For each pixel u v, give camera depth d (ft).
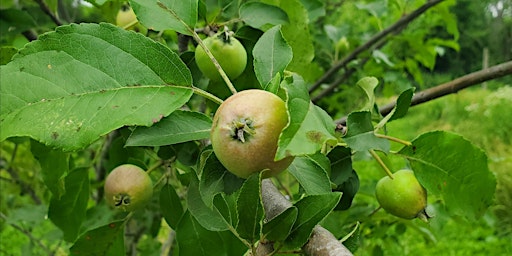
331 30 3.09
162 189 1.58
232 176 1.01
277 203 1.03
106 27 1.08
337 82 3.01
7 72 1.00
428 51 3.23
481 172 1.25
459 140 1.23
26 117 0.98
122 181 1.48
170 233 2.76
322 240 0.94
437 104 14.35
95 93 1.04
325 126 0.89
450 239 6.47
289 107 0.86
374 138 1.07
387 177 1.47
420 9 2.72
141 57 1.09
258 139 0.91
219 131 0.93
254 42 1.50
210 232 1.43
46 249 3.17
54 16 1.94
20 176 3.28
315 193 1.07
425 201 1.44
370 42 2.81
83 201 1.77
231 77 1.42
